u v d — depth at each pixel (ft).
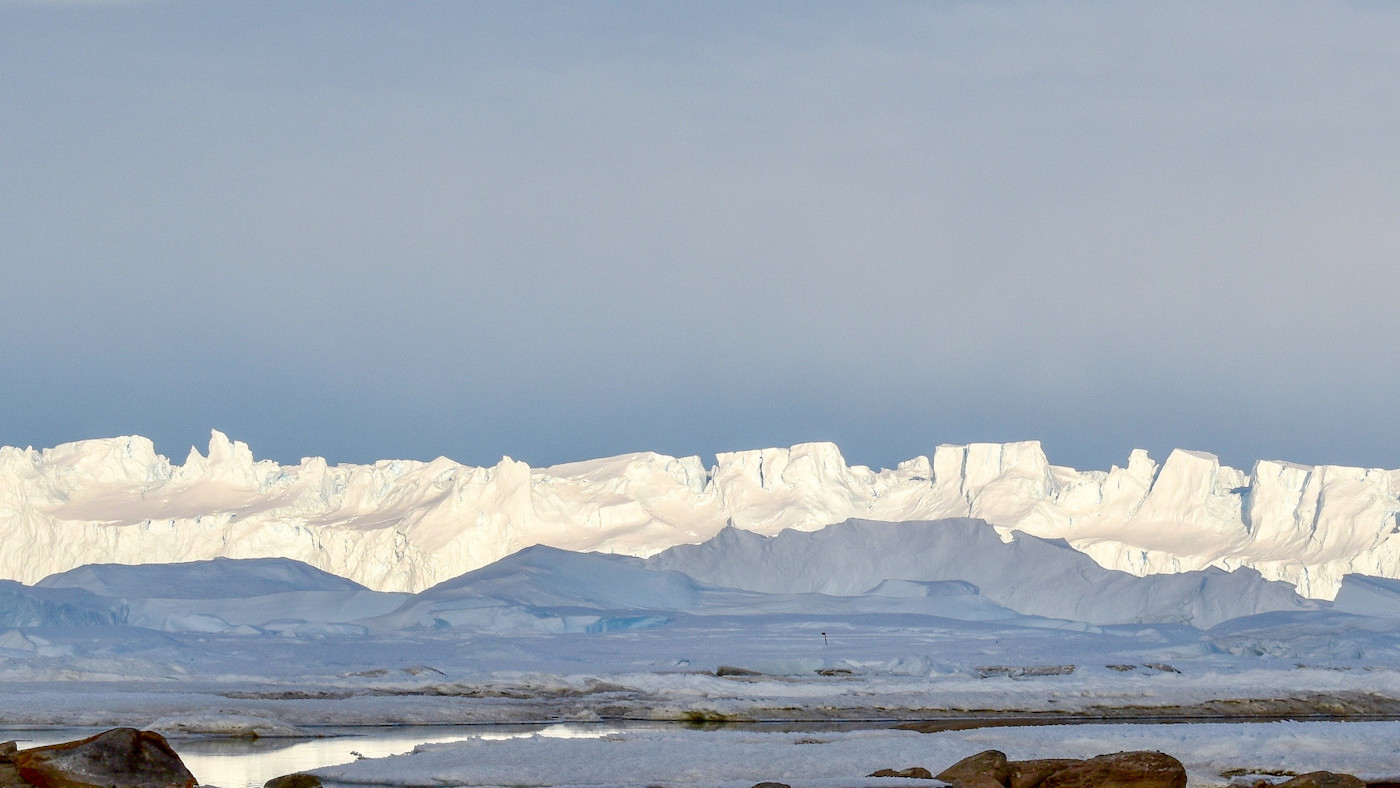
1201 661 461.37
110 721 236.22
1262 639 574.97
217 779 174.50
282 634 581.53
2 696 266.98
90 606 611.88
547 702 293.43
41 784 148.15
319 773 175.42
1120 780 156.46
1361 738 214.69
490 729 248.93
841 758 188.44
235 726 232.32
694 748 198.18
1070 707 306.55
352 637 580.71
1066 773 158.61
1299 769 190.60
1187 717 299.79
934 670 396.37
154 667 337.31
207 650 439.63
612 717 274.16
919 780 166.40
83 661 335.67
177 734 229.86
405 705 278.87
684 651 491.72
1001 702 307.99
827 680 349.61
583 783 169.48
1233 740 212.02
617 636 592.60
